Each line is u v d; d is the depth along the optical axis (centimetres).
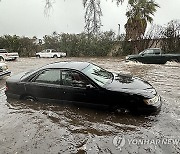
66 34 2738
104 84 527
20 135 429
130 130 439
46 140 407
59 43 2856
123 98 493
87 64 605
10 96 630
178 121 470
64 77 553
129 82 546
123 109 504
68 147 381
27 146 389
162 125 454
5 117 520
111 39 2541
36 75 591
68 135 425
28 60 2208
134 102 486
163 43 2191
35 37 2925
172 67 1307
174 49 2128
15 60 2202
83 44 2611
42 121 491
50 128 456
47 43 2942
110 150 367
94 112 533
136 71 1159
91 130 445
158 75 1023
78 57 2558
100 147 378
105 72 610
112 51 2550
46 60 2192
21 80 608
